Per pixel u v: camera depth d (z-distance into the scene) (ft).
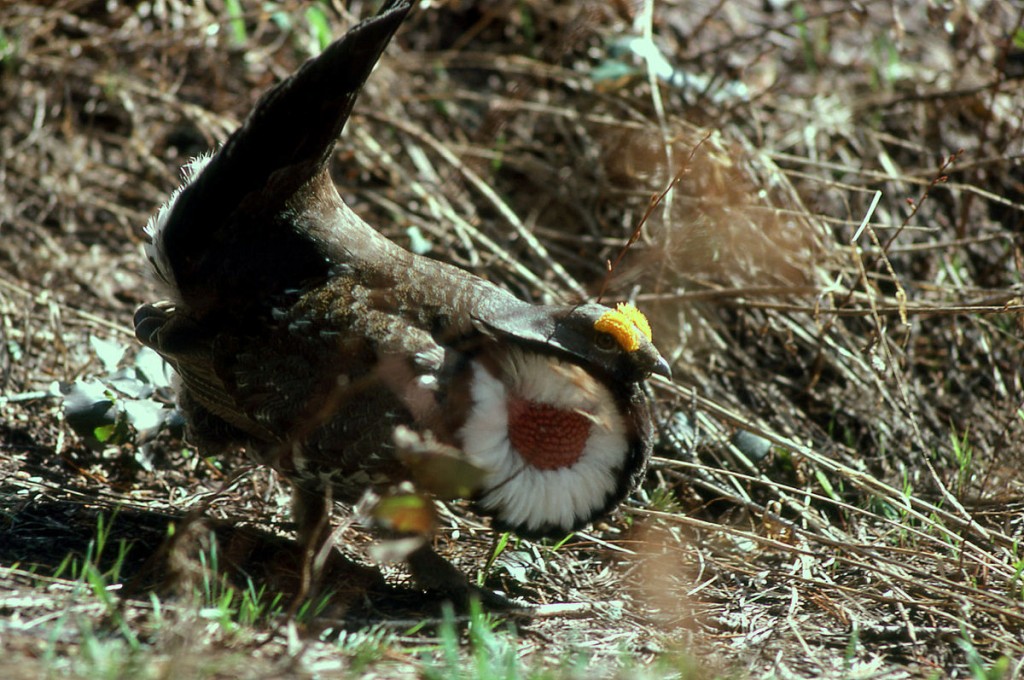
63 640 20.58
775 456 32.12
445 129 45.32
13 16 42.80
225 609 21.52
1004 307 31.96
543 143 44.75
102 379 30.25
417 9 47.19
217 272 26.08
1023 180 43.14
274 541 27.04
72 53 44.65
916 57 47.62
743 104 40.83
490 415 24.07
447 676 20.76
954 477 32.35
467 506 30.04
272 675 19.71
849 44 48.32
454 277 25.82
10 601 22.08
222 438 27.35
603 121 40.88
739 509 31.24
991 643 23.76
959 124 44.83
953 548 27.07
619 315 25.14
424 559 25.02
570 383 24.38
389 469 24.13
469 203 42.52
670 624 24.73
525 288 38.73
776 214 36.86
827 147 43.78
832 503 30.27
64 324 35.68
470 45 48.39
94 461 29.94
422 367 24.17
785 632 24.35
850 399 35.86
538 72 44.06
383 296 25.02
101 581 21.80
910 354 36.70
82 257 38.99
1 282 35.55
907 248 37.29
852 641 23.03
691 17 47.78
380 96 44.78
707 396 34.53
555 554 28.12
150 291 38.17
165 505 28.37
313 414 24.68
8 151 42.04
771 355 37.40
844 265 38.19
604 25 46.47
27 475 28.68
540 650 23.11
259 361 25.40
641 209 40.45
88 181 41.98
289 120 25.39
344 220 26.68
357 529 28.37
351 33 25.08
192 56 45.78
